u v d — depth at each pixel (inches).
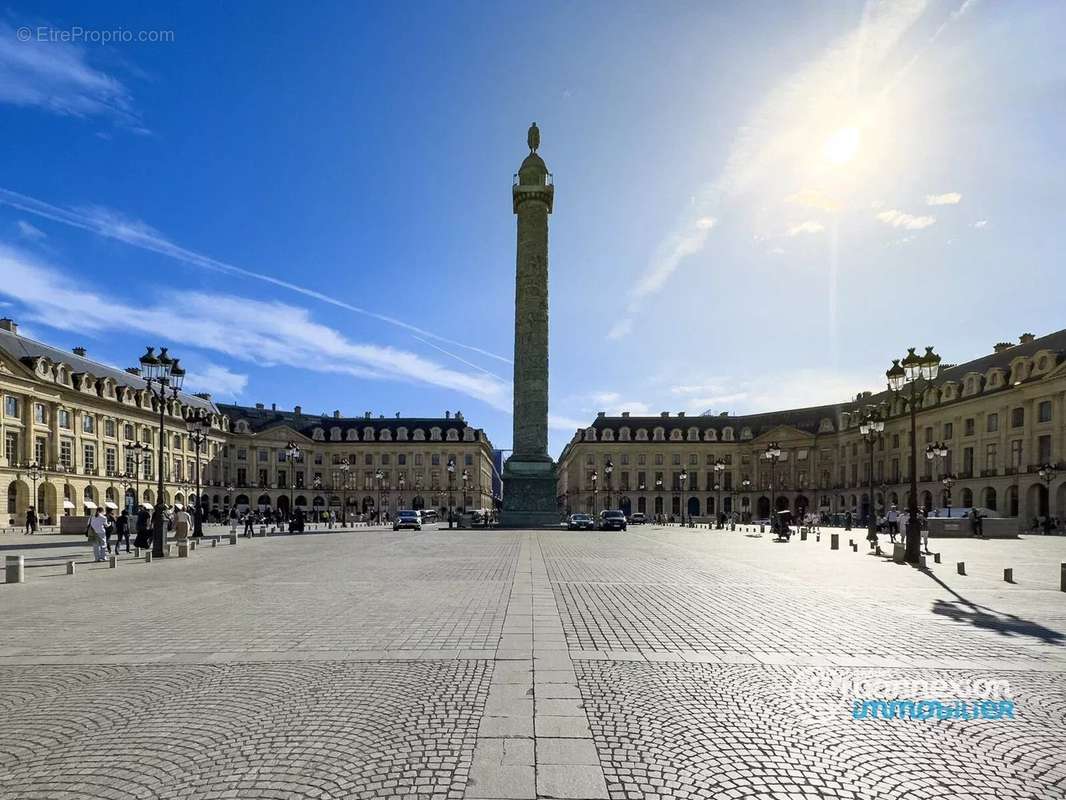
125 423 3166.8
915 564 902.4
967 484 2819.9
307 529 2369.6
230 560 971.3
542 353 2240.4
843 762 223.5
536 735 242.4
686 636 407.5
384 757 223.5
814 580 709.9
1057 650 377.4
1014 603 551.8
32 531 1989.4
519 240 2277.3
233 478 4279.0
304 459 4645.7
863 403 3914.9
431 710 269.6
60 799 197.3
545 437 2225.6
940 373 3331.7
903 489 3344.0
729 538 1718.8
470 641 391.5
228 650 373.1
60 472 2694.4
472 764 217.8
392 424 4926.2
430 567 827.4
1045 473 2241.6
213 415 4128.9
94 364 3181.6
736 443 4527.6
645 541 1477.6
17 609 522.9
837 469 4037.9
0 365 2402.8
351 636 406.0
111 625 449.1
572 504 4950.8
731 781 207.8
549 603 529.7
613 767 216.7
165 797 198.1
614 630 424.2
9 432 2465.6
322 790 200.8
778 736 244.8
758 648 377.7
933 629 434.6
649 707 274.4
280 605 526.0
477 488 4763.8
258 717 263.6
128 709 274.8
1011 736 247.4
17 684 311.4
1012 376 2623.0
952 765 222.1
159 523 1032.2
